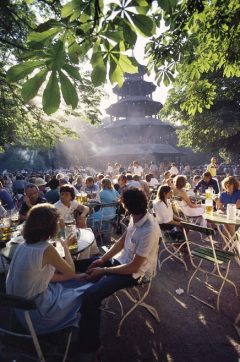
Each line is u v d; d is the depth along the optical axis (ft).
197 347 10.47
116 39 5.26
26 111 39.14
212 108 82.38
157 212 18.40
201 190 30.48
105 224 24.17
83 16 5.23
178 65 13.32
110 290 9.74
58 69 4.75
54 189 23.73
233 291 14.83
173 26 11.35
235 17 12.76
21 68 4.75
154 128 158.71
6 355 8.13
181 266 18.58
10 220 15.81
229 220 16.52
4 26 27.37
